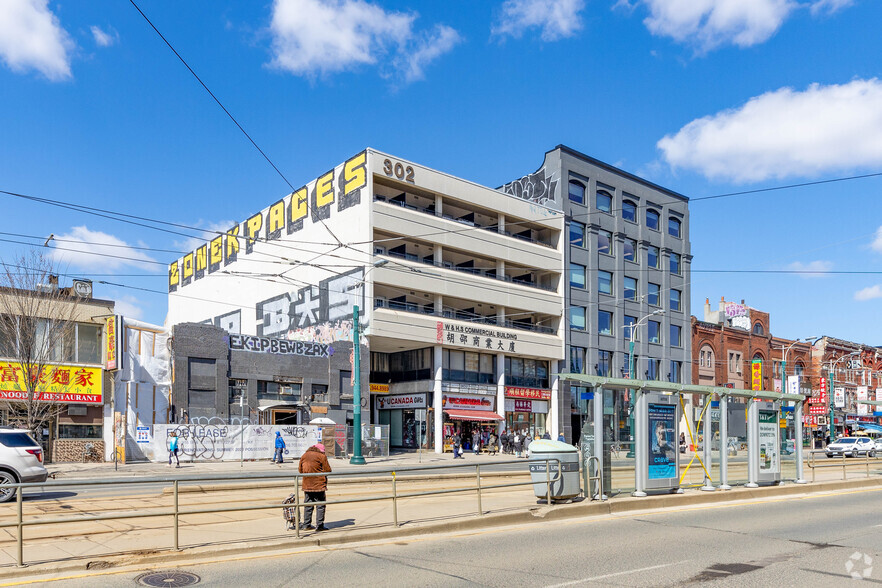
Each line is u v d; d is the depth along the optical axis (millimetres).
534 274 57344
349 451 42438
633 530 12828
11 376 31250
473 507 15117
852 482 22531
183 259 68875
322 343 44156
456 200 50875
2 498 15828
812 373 80000
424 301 51062
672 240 66375
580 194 59094
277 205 55281
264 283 56125
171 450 31797
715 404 19469
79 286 35906
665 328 63812
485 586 8555
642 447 16438
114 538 11227
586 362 57438
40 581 8555
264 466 32906
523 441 48938
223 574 9016
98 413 34562
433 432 48156
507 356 53594
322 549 10703
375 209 45906
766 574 9398
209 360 38875
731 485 19172
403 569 9391
